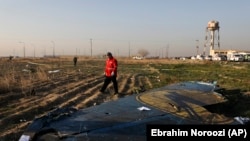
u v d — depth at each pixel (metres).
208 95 6.77
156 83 19.31
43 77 20.44
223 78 22.59
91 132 4.71
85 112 5.70
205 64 49.59
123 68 40.94
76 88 16.47
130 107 5.85
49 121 5.18
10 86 15.09
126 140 4.55
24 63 53.81
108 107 5.93
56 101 12.53
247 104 8.78
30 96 13.68
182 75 25.91
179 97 6.44
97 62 62.66
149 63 59.44
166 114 5.41
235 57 65.25
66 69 35.09
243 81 19.55
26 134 4.97
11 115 9.87
